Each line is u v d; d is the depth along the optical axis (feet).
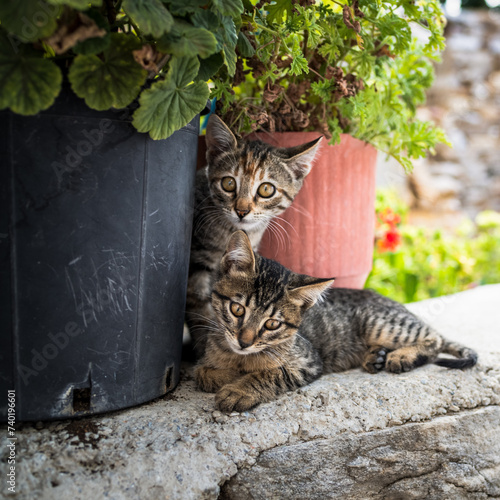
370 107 2.31
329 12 2.09
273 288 2.01
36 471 1.63
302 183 2.28
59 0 1.46
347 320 2.33
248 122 2.22
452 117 6.40
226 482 1.75
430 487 1.94
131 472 1.67
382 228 3.42
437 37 2.23
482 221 4.71
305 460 1.82
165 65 1.71
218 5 1.66
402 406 1.95
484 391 2.06
